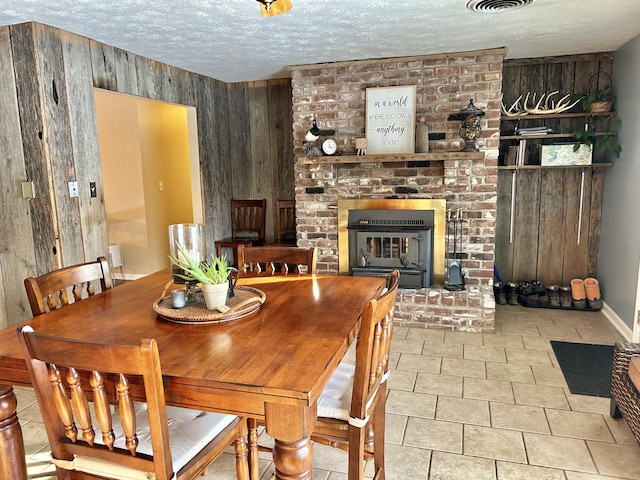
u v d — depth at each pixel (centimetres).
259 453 237
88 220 345
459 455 229
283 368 136
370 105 414
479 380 308
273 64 431
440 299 401
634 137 370
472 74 390
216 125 520
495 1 270
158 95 419
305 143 436
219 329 169
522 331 396
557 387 297
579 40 372
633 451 230
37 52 300
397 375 317
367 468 222
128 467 138
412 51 387
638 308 340
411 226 411
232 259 551
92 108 345
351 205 430
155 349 121
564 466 220
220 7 272
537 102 454
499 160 469
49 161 311
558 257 472
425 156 392
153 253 586
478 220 402
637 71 363
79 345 124
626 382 236
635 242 364
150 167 576
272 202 553
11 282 335
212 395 132
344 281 239
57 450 143
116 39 341
